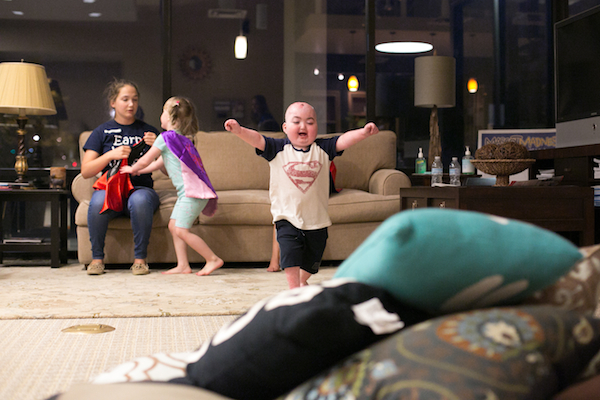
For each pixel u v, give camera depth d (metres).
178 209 3.28
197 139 4.07
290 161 2.40
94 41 4.38
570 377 0.50
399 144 4.68
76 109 4.36
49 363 1.46
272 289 2.71
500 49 4.75
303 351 0.53
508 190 2.55
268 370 0.55
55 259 3.62
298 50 4.61
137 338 1.74
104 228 3.33
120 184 3.34
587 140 3.61
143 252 3.31
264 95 4.58
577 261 0.57
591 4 4.55
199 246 3.27
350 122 4.66
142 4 4.43
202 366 0.61
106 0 4.39
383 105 4.67
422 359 0.44
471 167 4.23
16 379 1.32
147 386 0.57
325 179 2.46
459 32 4.75
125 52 4.41
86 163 3.45
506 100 4.75
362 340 0.54
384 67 4.66
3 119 4.27
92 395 0.56
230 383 0.58
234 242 3.56
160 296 2.49
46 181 4.27
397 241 0.52
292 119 2.43
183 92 4.48
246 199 3.53
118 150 3.36
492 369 0.43
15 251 3.87
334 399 0.47
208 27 4.50
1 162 4.29
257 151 2.42
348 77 4.66
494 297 0.58
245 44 4.55
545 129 4.54
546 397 0.46
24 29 4.31
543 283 0.58
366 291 0.54
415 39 4.74
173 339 1.73
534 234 0.57
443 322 0.49
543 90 4.77
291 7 4.59
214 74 4.52
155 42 4.44
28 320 2.01
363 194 3.66
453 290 0.55
